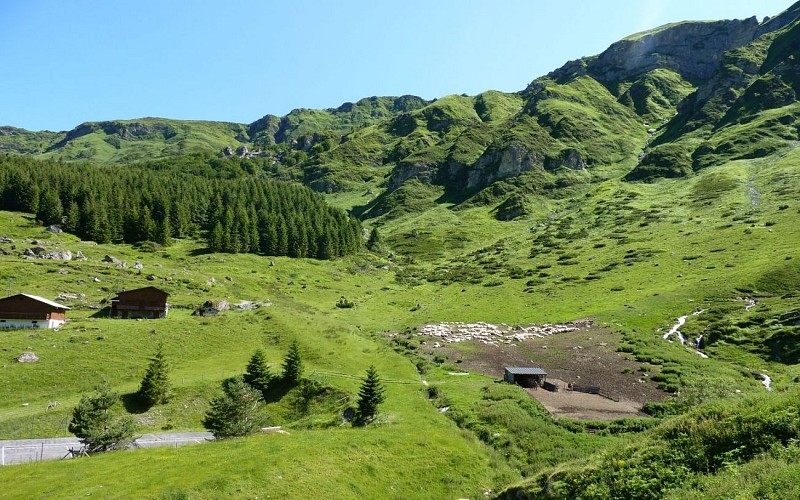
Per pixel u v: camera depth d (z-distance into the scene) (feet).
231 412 162.40
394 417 172.65
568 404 187.32
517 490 102.22
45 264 392.06
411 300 469.16
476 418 172.76
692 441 80.12
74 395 200.23
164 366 202.28
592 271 465.47
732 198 592.60
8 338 239.50
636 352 256.11
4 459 146.61
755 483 58.34
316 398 206.08
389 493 115.55
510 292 455.22
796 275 320.09
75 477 105.40
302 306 419.95
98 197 600.80
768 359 231.09
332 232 648.79
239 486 100.12
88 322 277.85
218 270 491.72
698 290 339.36
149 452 123.65
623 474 81.61
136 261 465.47
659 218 601.21
